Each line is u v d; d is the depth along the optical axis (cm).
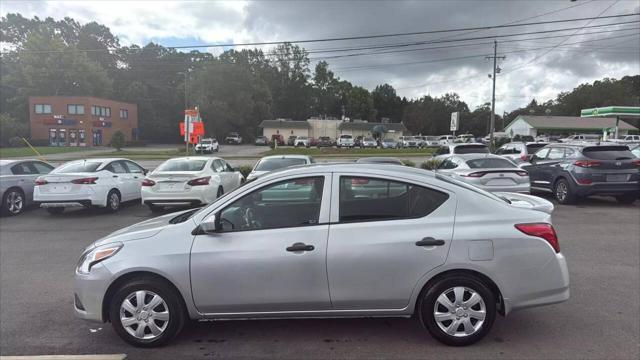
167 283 397
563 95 11312
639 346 393
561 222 984
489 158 1152
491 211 399
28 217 1149
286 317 397
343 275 386
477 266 383
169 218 462
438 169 1247
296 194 412
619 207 1196
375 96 13400
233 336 425
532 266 388
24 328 453
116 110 6981
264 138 7769
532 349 389
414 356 379
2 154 4341
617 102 9888
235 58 10256
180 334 430
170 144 8000
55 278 625
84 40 9112
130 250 399
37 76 6944
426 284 390
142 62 9412
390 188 405
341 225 394
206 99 8081
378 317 439
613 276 595
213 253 391
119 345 411
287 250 388
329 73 12888
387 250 384
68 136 6212
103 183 1155
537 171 1366
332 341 411
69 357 383
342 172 411
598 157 1186
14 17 8600
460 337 390
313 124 9194
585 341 404
